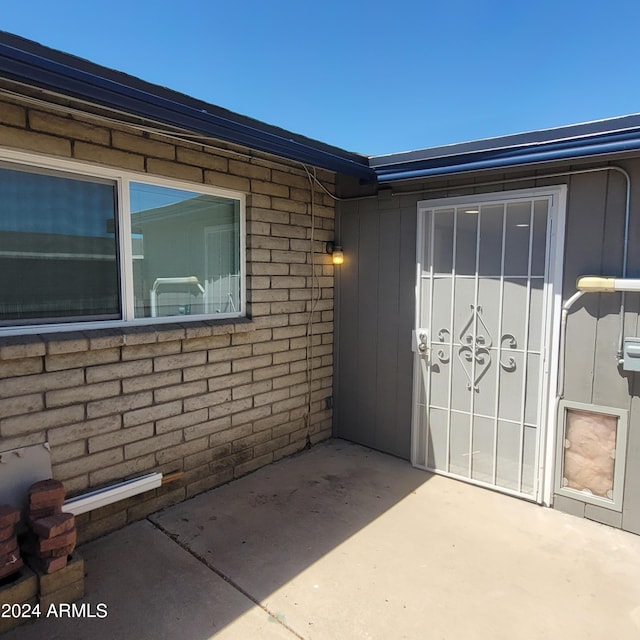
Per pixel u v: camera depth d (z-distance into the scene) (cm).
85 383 251
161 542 261
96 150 249
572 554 255
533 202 301
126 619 200
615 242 271
